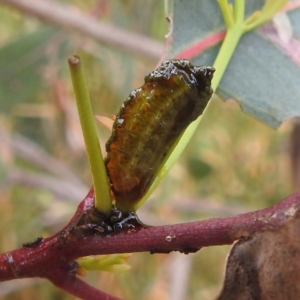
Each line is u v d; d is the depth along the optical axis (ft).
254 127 1.43
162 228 0.30
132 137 0.31
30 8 1.01
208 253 1.40
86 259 0.33
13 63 1.07
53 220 1.25
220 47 0.46
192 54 0.45
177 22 0.46
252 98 0.45
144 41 1.05
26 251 0.32
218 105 1.43
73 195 1.25
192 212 1.34
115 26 1.20
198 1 0.46
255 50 0.46
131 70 1.21
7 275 0.33
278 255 0.28
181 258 1.27
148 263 1.25
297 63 0.46
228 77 0.45
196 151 1.45
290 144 1.09
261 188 1.41
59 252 0.32
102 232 0.31
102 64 1.20
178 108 0.31
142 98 0.31
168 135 0.32
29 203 1.26
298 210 0.28
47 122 1.34
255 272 0.28
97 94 1.22
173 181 1.25
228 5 0.45
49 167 1.31
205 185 1.52
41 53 1.08
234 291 0.29
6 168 1.11
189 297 1.37
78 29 1.04
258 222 0.28
